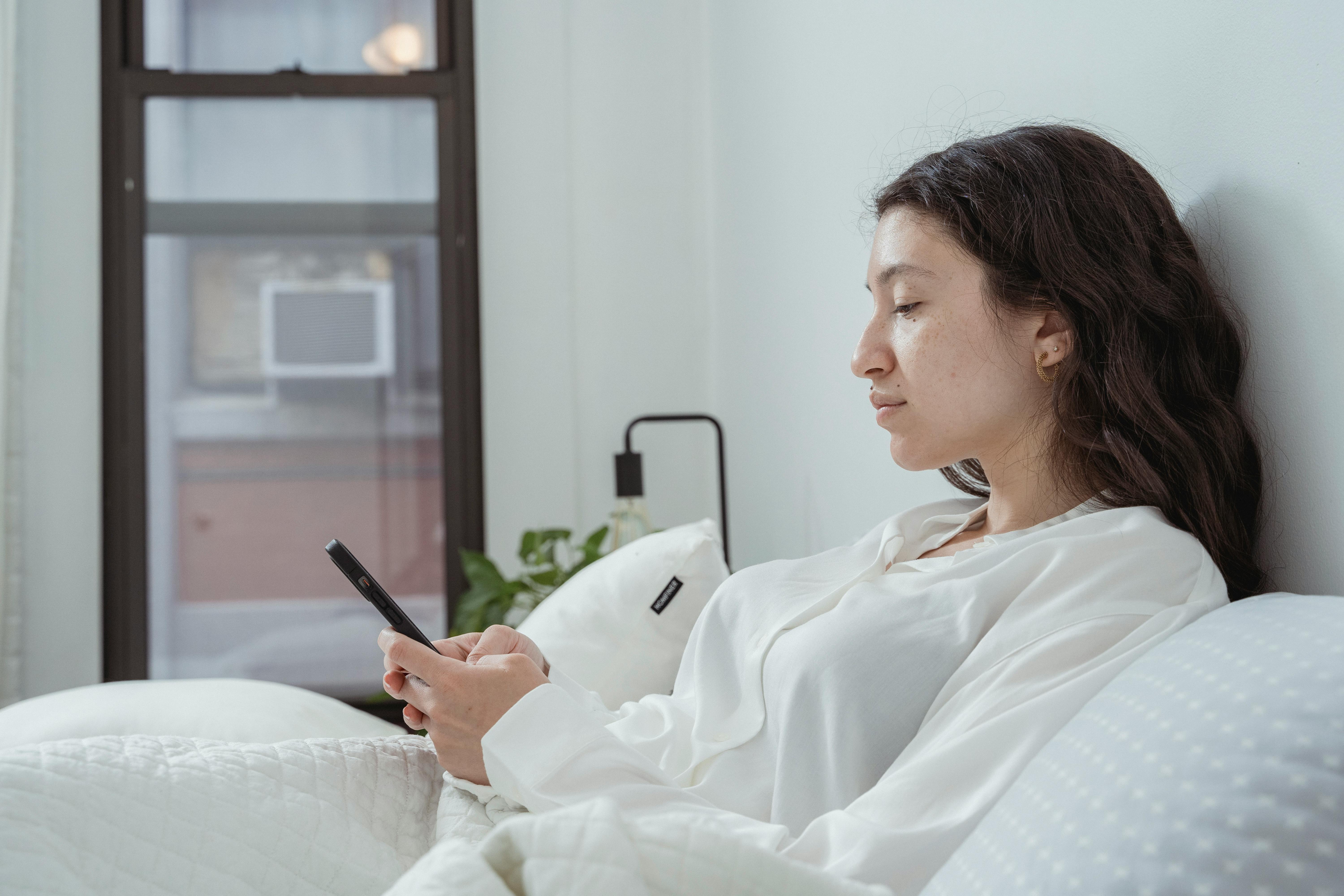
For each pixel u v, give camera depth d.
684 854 0.46
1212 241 0.74
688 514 2.45
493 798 0.68
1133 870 0.42
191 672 2.36
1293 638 0.49
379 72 2.46
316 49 2.46
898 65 1.28
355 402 2.43
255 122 2.43
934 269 0.77
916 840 0.56
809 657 0.74
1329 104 0.62
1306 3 0.63
